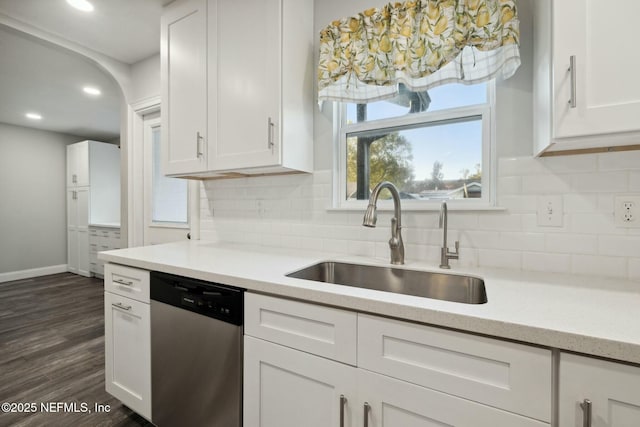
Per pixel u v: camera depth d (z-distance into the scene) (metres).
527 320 0.67
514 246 1.21
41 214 4.81
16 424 1.49
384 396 0.80
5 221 4.46
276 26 1.45
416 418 0.77
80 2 1.82
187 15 1.75
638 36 0.80
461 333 0.71
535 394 0.64
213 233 2.11
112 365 1.53
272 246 1.83
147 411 1.37
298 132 1.57
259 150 1.50
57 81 3.04
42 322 2.83
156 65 2.44
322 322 0.90
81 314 3.04
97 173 4.73
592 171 1.08
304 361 0.93
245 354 1.06
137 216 2.64
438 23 1.22
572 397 0.62
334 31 1.49
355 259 1.43
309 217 1.71
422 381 0.76
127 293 1.45
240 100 1.56
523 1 1.20
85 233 4.71
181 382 1.24
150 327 1.35
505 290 0.91
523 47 1.20
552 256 1.15
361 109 1.65
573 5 0.86
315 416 0.91
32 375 1.94
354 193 1.67
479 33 1.15
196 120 1.72
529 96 1.19
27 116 4.16
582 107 0.85
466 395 0.71
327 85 1.49
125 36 2.18
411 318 0.76
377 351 0.81
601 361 0.60
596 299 0.82
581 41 0.85
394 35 1.32
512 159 1.22
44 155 4.85
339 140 1.67
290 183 1.77
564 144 0.97
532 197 1.18
